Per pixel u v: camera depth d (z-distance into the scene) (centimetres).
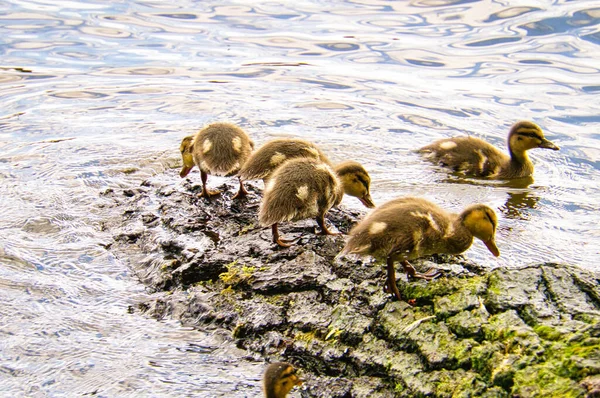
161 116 1609
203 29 2178
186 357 834
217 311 884
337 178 1031
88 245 1072
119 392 782
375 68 1892
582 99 1698
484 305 803
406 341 783
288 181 970
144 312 922
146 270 1002
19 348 852
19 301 941
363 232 856
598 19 2156
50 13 2272
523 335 741
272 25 2211
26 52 1969
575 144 1505
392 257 843
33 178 1302
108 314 917
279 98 1709
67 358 835
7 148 1432
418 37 2100
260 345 834
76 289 970
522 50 1981
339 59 1955
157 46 2034
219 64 1917
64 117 1598
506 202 1262
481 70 1872
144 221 1114
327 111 1638
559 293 814
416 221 852
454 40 2070
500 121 1598
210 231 1055
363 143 1480
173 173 1327
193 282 952
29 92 1731
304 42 2078
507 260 1040
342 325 820
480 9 2297
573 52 1956
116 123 1570
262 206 979
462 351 748
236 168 1142
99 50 1998
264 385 740
